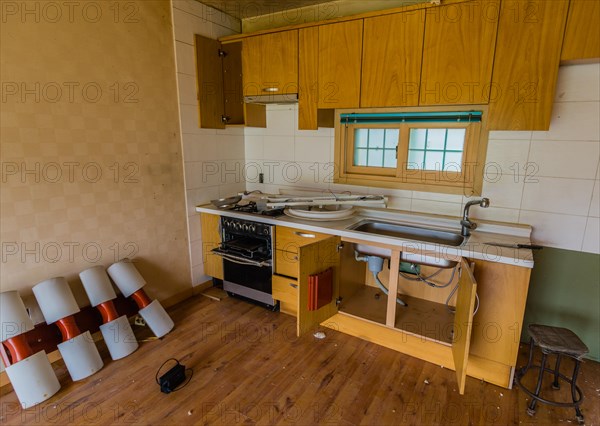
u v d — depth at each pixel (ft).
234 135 11.10
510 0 6.10
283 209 9.56
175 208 9.57
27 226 6.66
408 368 7.30
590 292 7.26
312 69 8.45
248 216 9.13
